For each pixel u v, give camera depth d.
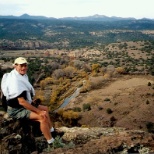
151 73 138.75
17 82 5.27
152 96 97.12
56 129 6.85
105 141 5.19
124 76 133.88
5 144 5.29
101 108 92.06
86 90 115.88
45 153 5.05
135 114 83.25
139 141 5.17
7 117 5.73
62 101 105.31
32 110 5.33
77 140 6.36
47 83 125.25
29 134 5.75
